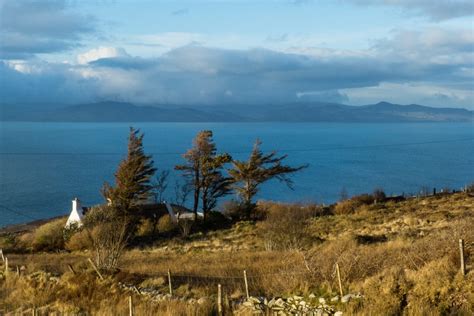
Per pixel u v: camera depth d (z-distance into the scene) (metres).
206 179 54.44
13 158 187.50
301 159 182.25
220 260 29.03
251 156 55.22
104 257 25.20
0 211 92.12
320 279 16.56
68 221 52.75
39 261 33.28
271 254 29.53
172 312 15.67
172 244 43.81
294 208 45.88
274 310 15.24
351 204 51.25
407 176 132.00
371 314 12.90
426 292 13.38
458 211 40.34
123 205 52.06
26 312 18.56
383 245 24.12
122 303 17.97
